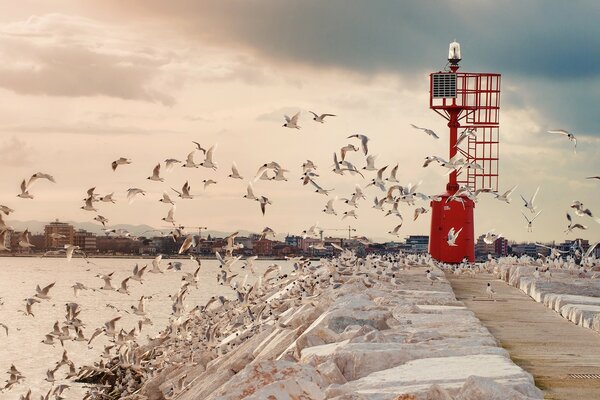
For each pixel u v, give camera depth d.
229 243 34.41
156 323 67.50
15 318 70.88
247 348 34.09
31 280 130.88
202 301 81.31
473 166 31.78
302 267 47.38
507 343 26.80
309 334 27.19
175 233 34.19
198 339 40.47
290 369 19.95
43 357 50.59
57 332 35.62
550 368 22.52
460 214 61.22
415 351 21.88
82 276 141.88
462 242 61.44
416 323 29.05
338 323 28.52
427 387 18.12
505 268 52.25
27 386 42.59
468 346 23.03
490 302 39.62
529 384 18.33
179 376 36.22
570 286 40.47
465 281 51.25
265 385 19.08
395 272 50.16
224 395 19.45
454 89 60.41
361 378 20.34
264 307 40.97
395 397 17.05
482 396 16.88
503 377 18.97
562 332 29.34
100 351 53.00
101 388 40.12
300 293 43.06
